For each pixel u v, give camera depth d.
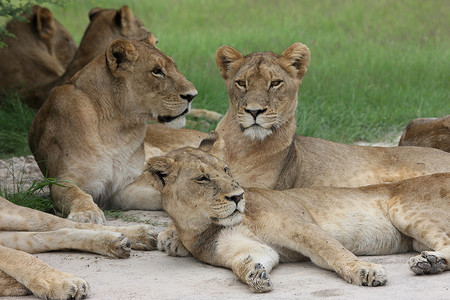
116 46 10.30
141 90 10.39
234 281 7.11
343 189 8.74
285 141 10.23
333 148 11.20
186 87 10.36
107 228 8.80
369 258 8.16
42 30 17.33
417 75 20.14
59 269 7.72
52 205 10.27
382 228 8.35
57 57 17.89
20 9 15.38
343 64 21.03
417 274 7.14
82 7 31.88
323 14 31.28
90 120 10.43
